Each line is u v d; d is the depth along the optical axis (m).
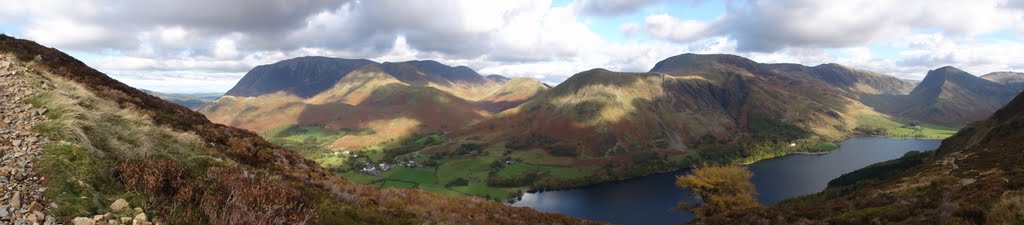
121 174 10.21
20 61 19.22
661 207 146.50
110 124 14.10
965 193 22.59
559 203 162.88
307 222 11.24
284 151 23.94
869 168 138.88
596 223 29.94
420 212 18.66
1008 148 54.78
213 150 17.95
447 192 188.12
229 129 24.20
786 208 35.56
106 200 9.03
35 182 8.70
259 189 11.07
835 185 135.75
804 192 153.00
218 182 11.34
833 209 31.67
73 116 12.97
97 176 9.83
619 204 155.75
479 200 27.97
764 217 33.72
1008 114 101.25
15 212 7.50
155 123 18.39
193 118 23.97
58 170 9.37
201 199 9.95
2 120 11.81
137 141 13.77
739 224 34.09
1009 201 15.54
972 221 16.17
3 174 8.55
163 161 11.16
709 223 38.62
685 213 134.38
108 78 25.16
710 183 66.31
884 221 23.27
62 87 17.23
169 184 10.15
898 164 129.75
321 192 16.97
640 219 131.62
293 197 12.12
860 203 31.59
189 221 9.12
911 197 28.84
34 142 10.61
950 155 75.38
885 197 33.16
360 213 15.38
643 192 177.12
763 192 156.00
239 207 9.82
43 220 7.59
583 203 161.12
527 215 26.88
